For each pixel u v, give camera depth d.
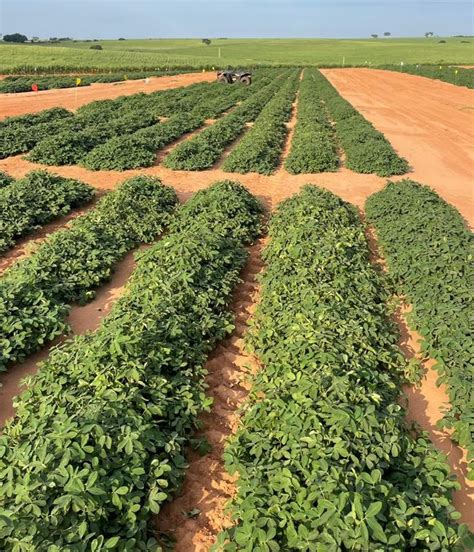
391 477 4.66
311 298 7.19
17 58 57.22
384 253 10.29
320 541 3.87
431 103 32.00
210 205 11.41
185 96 32.81
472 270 8.13
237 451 5.10
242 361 7.07
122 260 10.06
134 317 6.84
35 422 4.97
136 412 5.23
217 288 8.16
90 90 38.06
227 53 97.38
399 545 3.87
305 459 4.57
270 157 17.12
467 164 17.66
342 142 19.08
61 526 4.05
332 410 4.96
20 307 7.56
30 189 12.46
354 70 62.09
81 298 8.50
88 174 15.87
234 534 4.23
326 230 9.53
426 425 6.01
